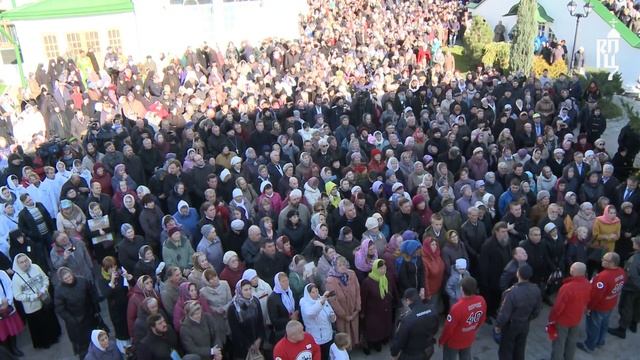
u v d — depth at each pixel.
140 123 12.87
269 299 7.08
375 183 10.00
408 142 11.84
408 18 25.89
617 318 8.85
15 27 19.53
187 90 15.30
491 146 11.73
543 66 20.19
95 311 7.60
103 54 20.38
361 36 22.25
